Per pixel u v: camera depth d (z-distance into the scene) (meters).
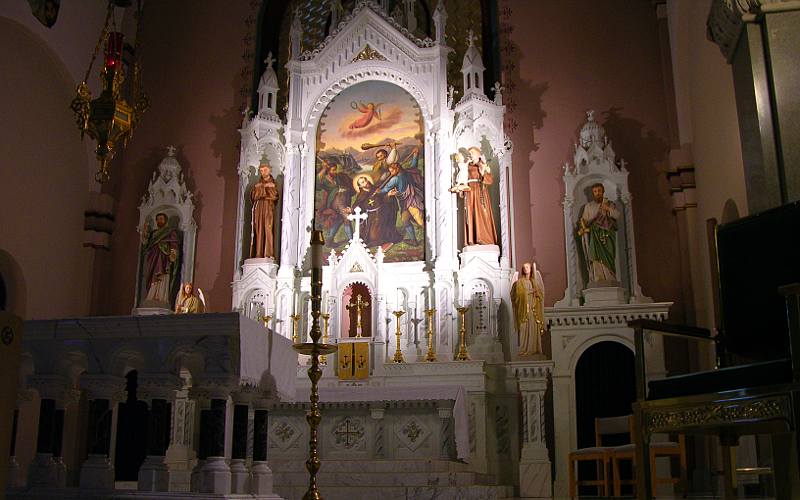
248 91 15.80
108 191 15.45
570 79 14.55
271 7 16.61
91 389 6.97
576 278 13.20
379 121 14.88
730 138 11.17
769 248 6.26
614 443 12.09
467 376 12.38
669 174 13.62
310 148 14.84
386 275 13.84
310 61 15.14
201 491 6.48
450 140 14.23
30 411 13.34
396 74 14.83
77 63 14.91
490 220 13.78
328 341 13.51
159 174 15.45
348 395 11.65
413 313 13.69
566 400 12.34
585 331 12.51
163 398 7.10
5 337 2.79
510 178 13.83
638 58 14.41
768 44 7.85
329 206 14.63
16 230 13.51
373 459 11.57
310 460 6.87
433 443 11.66
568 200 13.52
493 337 13.11
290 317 13.80
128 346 6.98
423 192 14.35
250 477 7.33
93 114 10.62
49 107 14.43
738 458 10.48
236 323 6.75
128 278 15.11
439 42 14.70
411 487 9.55
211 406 6.69
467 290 13.38
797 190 7.49
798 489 5.91
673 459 12.08
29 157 13.90
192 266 14.81
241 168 14.69
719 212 11.91
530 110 14.54
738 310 6.36
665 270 13.35
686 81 13.66
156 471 6.91
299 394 11.76
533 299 12.50
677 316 13.10
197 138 15.68
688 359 12.83
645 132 14.03
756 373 5.11
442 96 14.38
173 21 16.39
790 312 4.83
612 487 12.07
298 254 14.30
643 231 13.58
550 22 14.92
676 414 5.53
